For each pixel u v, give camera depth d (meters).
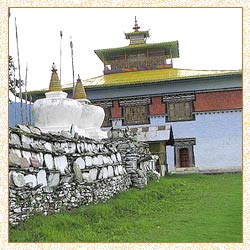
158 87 40.06
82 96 20.64
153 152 32.03
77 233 10.26
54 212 11.88
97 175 15.45
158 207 15.28
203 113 38.94
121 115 40.41
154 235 10.81
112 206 13.96
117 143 20.11
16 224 10.01
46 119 16.42
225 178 29.44
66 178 12.89
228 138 38.28
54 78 17.36
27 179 10.80
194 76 38.50
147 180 21.56
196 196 18.56
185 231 11.31
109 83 40.12
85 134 17.42
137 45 43.97
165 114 39.66
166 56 45.00
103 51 44.38
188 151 39.06
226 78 38.59
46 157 12.19
